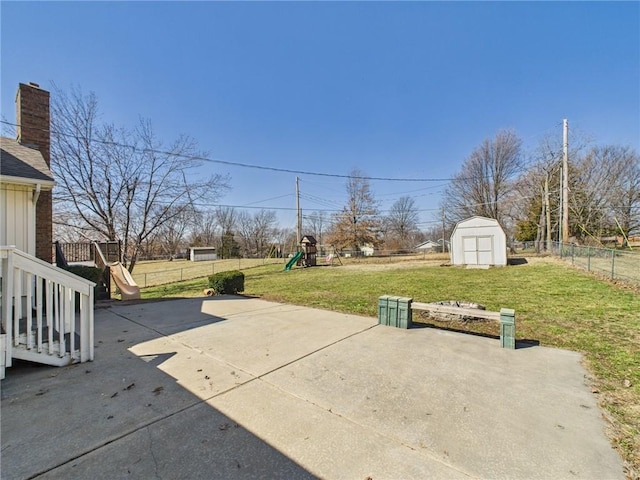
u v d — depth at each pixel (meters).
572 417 2.33
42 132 7.44
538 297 7.30
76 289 3.44
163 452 1.91
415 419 2.30
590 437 2.08
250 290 10.43
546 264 14.34
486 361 3.50
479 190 30.73
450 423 2.25
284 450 1.93
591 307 6.12
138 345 4.13
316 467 1.78
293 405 2.51
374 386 2.87
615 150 26.39
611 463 1.82
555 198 23.95
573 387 2.84
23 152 6.51
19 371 3.21
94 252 9.28
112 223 12.68
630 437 2.08
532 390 2.78
